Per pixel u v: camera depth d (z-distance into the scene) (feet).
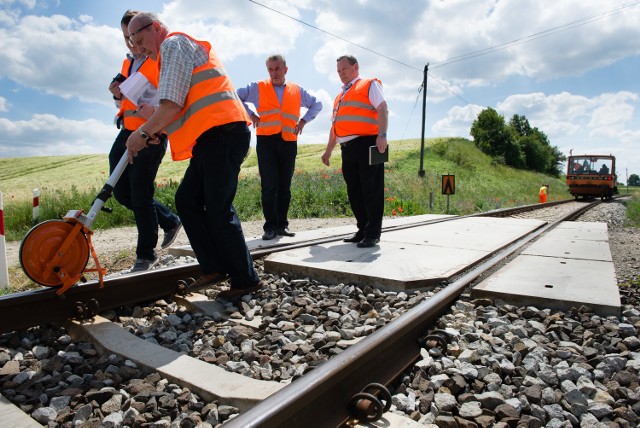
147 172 13.44
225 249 11.43
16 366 8.05
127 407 6.83
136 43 10.41
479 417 6.55
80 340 9.43
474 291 11.82
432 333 9.28
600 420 6.70
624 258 18.84
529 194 136.46
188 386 7.40
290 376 7.91
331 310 11.15
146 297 11.73
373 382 7.09
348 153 17.33
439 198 69.41
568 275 13.37
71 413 6.68
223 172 10.78
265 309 11.07
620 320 10.42
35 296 9.45
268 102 19.49
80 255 10.02
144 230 13.96
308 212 39.93
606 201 97.66
